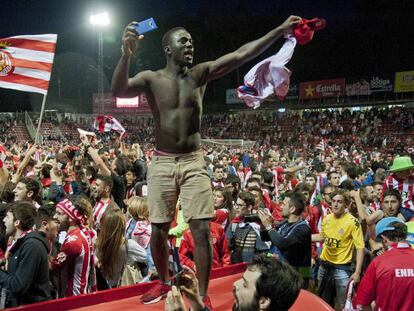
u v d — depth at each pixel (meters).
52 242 5.37
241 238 6.00
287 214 6.11
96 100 47.94
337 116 38.91
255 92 3.68
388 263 4.32
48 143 33.38
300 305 3.69
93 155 8.06
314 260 7.64
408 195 7.24
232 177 8.48
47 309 3.42
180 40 3.35
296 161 17.42
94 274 4.89
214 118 46.22
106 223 4.89
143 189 7.56
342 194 6.35
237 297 2.58
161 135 3.40
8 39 7.17
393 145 32.03
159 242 3.49
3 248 5.34
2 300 4.25
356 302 4.55
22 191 6.00
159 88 3.37
